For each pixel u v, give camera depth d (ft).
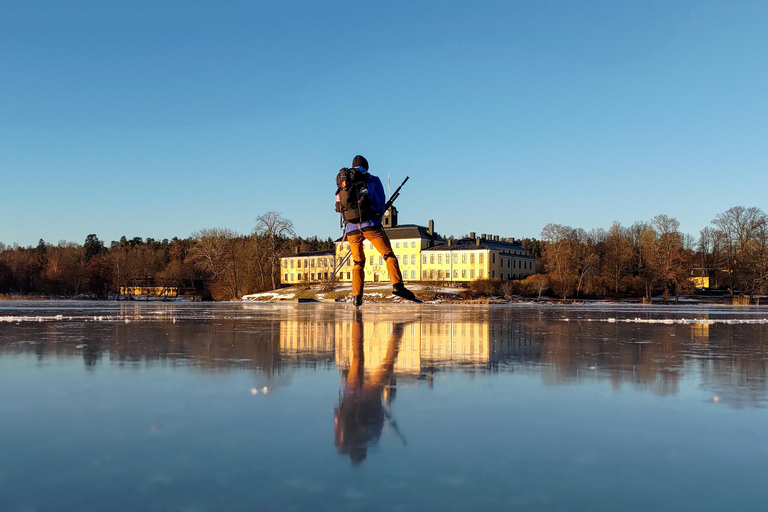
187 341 31.45
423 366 21.58
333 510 7.89
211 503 8.16
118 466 9.79
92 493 8.56
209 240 322.34
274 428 12.22
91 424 12.50
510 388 16.88
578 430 12.15
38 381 17.74
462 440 11.40
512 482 9.08
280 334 37.58
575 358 24.38
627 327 48.24
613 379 18.62
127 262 387.34
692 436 11.70
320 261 469.16
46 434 11.68
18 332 37.63
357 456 10.31
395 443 11.14
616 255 341.62
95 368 20.53
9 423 12.54
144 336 34.71
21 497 8.38
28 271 350.64
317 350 27.14
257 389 16.52
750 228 321.73
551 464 9.95
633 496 8.50
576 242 359.46
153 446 10.90
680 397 15.58
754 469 9.74
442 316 74.38
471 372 20.06
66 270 348.59
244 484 8.96
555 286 320.91
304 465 9.86
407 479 9.20
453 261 423.64
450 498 8.39
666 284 303.07
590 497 8.45
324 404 14.57
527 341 33.12
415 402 14.85
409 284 368.68
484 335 37.91
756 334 40.45
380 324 51.80
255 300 315.78
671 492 8.67
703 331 43.55
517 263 463.01
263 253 351.87
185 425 12.41
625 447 10.96
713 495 8.56
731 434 11.87
